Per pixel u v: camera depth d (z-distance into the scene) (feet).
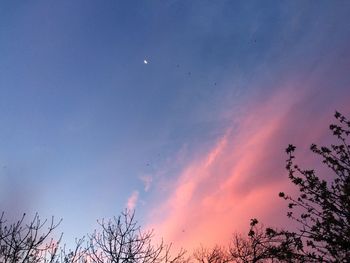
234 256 61.87
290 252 23.89
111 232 49.83
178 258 48.78
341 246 22.34
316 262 22.97
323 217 23.44
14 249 32.58
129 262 47.32
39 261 34.17
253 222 29.19
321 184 24.40
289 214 25.21
